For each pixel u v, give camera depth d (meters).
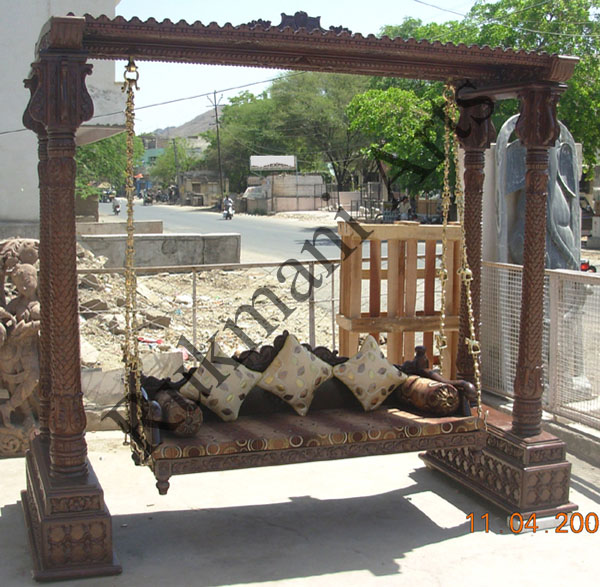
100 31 3.82
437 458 5.70
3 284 6.07
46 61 3.84
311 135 53.28
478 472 5.21
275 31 4.07
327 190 50.25
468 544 4.52
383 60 4.62
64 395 4.00
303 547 4.46
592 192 31.19
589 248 23.61
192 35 3.95
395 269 6.73
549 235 7.12
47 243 4.77
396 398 5.29
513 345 6.81
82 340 7.73
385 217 23.78
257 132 60.06
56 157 3.89
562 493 4.88
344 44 4.21
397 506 5.11
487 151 7.20
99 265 12.39
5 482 5.53
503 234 7.03
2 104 13.34
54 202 3.91
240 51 4.32
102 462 5.84
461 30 23.48
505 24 23.03
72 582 3.97
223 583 4.01
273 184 50.00
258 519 4.87
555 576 4.13
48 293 4.80
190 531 4.67
